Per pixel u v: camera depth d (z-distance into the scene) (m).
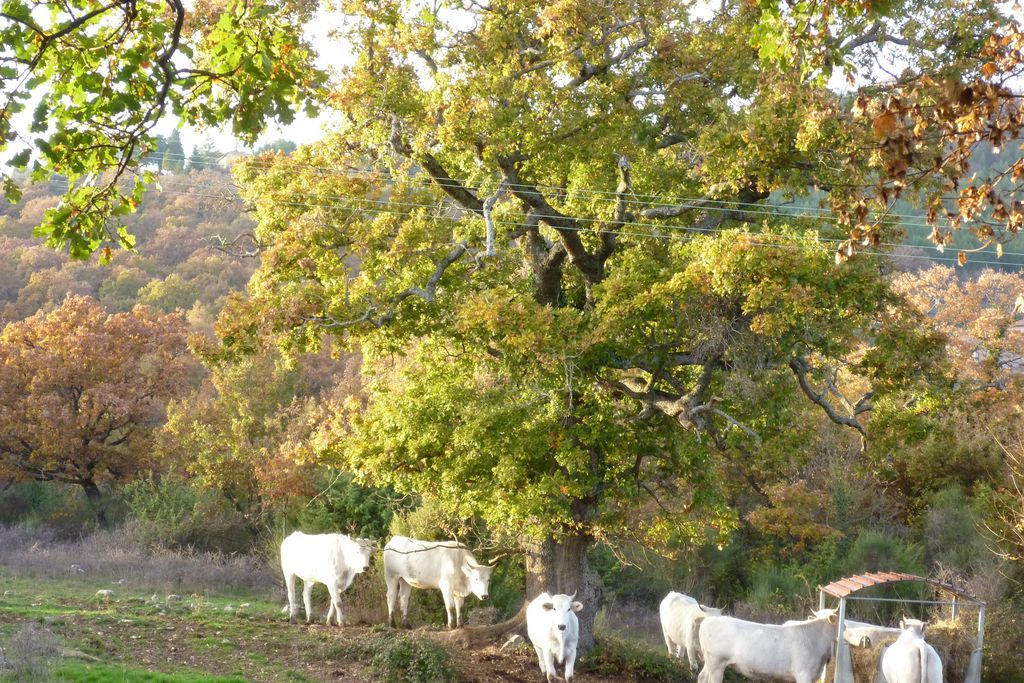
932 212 8.50
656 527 20.56
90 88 7.00
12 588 22.14
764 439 20.22
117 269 64.69
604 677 19.08
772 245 16.69
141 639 15.88
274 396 40.28
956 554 27.41
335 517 27.25
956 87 7.57
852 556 27.91
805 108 16.55
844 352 17.42
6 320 56.03
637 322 17.20
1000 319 40.84
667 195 20.38
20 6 6.93
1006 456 29.22
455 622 22.47
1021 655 20.03
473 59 18.47
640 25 19.34
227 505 34.62
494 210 21.73
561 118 18.47
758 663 15.93
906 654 15.09
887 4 8.11
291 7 17.39
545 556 20.44
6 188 7.05
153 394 42.50
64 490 42.16
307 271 18.45
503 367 19.08
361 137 19.95
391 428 20.09
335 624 20.33
